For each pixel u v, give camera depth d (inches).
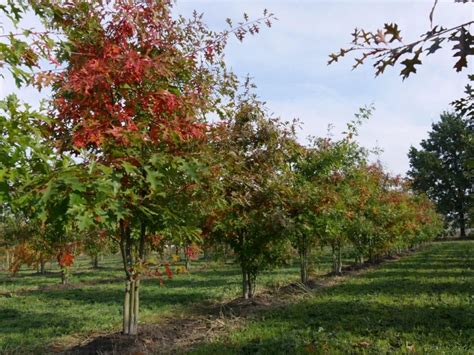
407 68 76.0
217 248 394.9
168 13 215.3
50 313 350.3
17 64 140.6
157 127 188.9
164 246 278.8
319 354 193.5
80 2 195.5
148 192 189.9
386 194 731.4
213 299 404.5
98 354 209.3
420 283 436.1
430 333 226.8
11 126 124.7
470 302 315.9
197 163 179.9
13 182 124.6
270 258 367.2
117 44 198.5
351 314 284.2
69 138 185.3
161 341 235.9
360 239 613.0
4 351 232.7
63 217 138.1
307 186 388.5
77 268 861.8
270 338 225.0
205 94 232.5
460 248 1130.0
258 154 334.6
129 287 238.4
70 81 170.9
